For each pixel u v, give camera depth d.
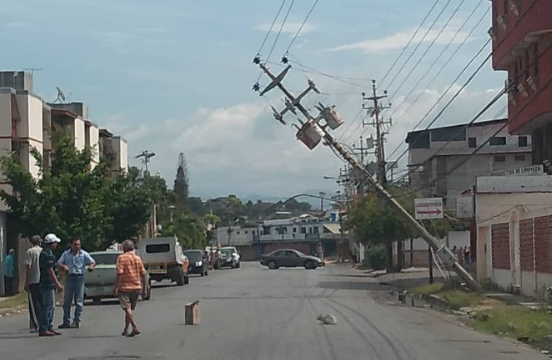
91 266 20.42
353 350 15.26
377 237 55.41
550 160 38.69
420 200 34.81
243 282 45.94
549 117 36.62
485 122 74.31
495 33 40.44
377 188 35.81
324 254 130.75
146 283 30.17
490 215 37.16
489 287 33.91
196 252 57.59
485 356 15.04
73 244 20.30
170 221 87.94
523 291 29.61
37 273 18.47
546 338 17.38
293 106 35.28
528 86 37.41
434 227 52.88
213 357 14.26
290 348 15.48
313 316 22.84
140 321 21.58
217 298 31.53
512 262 31.36
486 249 36.53
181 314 23.88
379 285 43.31
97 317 23.14
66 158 39.31
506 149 73.62
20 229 38.22
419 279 46.50
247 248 139.38
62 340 17.30
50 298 18.41
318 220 141.00
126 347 15.80
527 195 36.72
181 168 154.00
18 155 43.41
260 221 154.75
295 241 136.25
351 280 48.47
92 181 38.31
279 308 26.00
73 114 53.25
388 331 19.02
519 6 35.72
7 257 37.53
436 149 74.06
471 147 74.75
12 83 53.19
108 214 41.22
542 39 35.25
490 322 21.19
